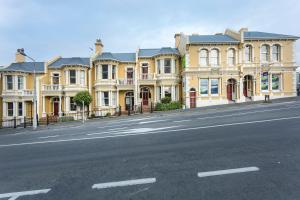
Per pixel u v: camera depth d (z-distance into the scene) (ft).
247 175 16.66
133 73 112.47
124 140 34.71
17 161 26.66
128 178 17.71
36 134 55.57
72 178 18.81
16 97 106.22
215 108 82.58
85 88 109.91
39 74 111.34
